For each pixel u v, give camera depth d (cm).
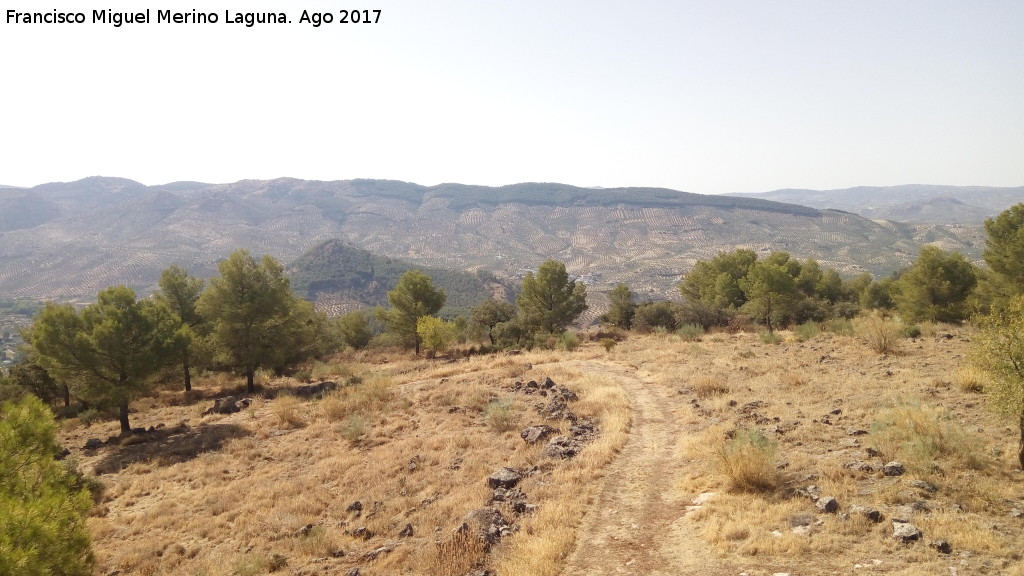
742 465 1136
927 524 869
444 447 1906
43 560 862
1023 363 1025
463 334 5659
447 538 1118
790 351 2862
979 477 1032
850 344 2838
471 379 3080
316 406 2895
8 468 1091
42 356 2647
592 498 1245
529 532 1112
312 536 1296
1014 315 1083
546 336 4562
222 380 4350
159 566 1273
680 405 2025
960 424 1323
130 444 2512
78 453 2445
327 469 1827
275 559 1184
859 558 806
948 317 3856
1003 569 732
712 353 3120
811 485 1089
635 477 1353
